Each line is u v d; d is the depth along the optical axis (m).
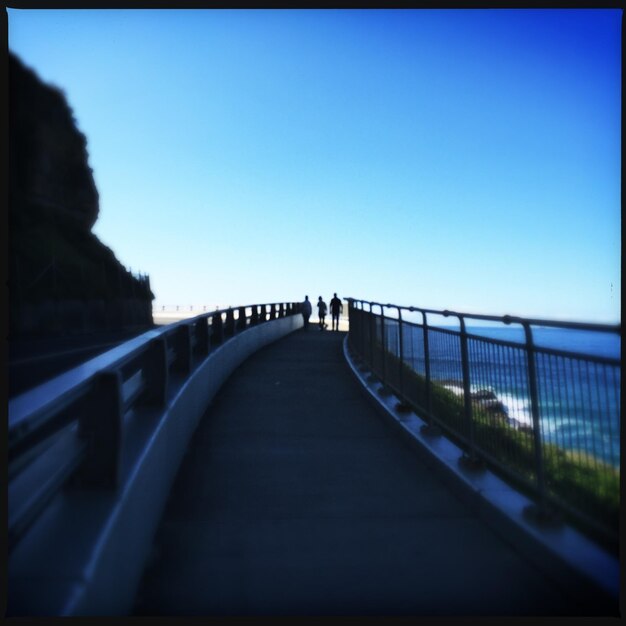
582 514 4.35
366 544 5.09
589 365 4.21
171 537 5.25
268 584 4.38
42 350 20.75
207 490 6.50
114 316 40.25
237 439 8.72
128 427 5.61
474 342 6.42
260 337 22.05
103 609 3.35
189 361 9.01
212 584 4.38
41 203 37.25
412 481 6.85
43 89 37.81
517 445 5.35
